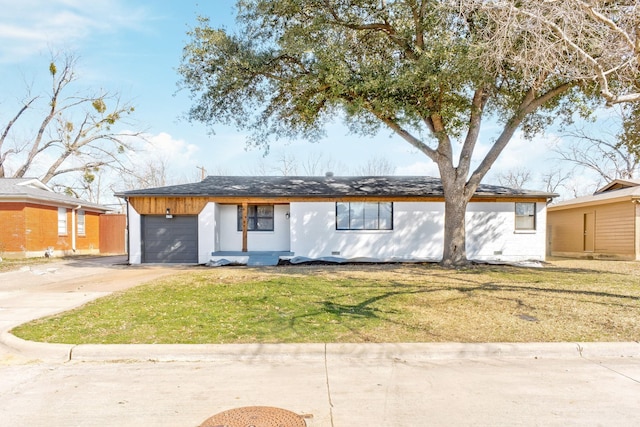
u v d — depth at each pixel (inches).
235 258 607.5
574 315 252.2
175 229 642.2
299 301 296.8
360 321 240.5
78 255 869.8
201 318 249.4
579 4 279.0
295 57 468.1
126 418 132.3
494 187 689.6
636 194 650.8
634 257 668.7
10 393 152.3
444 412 135.9
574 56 336.2
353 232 641.6
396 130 499.8
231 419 131.0
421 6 447.2
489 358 191.5
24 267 565.3
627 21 303.3
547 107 529.3
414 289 340.5
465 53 395.5
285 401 145.1
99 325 233.8
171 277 444.1
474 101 489.1
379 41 530.0
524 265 565.6
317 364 183.6
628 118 462.9
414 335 213.9
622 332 217.9
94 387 158.1
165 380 165.3
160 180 1504.7
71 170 1115.3
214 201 631.8
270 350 193.3
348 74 436.8
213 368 179.5
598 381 162.9
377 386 158.2
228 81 480.4
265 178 766.5
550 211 912.3
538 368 177.9
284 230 680.4
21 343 200.7
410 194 638.5
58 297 337.1
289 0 456.4
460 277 418.3
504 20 333.7
